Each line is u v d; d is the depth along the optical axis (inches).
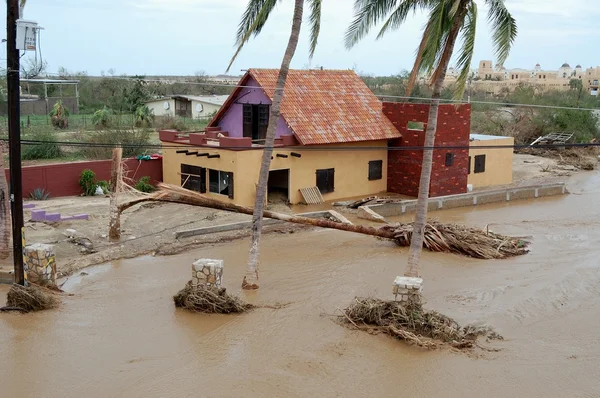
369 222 1098.1
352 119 1280.8
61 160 1509.6
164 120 2251.5
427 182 711.1
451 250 913.5
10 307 644.1
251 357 542.6
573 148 2001.7
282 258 870.4
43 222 970.1
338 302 690.8
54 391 483.2
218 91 3725.4
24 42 626.8
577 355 563.8
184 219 1043.3
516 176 1614.2
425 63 692.7
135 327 606.9
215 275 659.4
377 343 575.8
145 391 482.6
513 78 5457.7
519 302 705.0
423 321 596.7
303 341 577.6
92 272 796.6
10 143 649.0
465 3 658.2
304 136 1173.7
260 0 714.2
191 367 522.6
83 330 598.5
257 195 738.2
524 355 561.9
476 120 2255.2
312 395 481.7
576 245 975.0
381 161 1330.0
